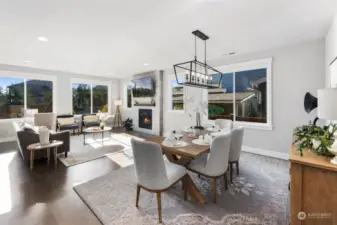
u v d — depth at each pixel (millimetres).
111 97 8281
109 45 3582
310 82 3434
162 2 2092
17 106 5824
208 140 2619
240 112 4512
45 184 2664
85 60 4875
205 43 3498
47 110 6422
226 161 2338
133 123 7832
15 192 2422
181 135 2980
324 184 1376
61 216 1934
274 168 3293
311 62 3410
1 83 5543
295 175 1478
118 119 8453
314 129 1920
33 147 3221
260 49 3916
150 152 1797
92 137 6039
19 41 3359
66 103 6809
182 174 2176
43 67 5875
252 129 4270
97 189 2521
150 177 1874
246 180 2807
